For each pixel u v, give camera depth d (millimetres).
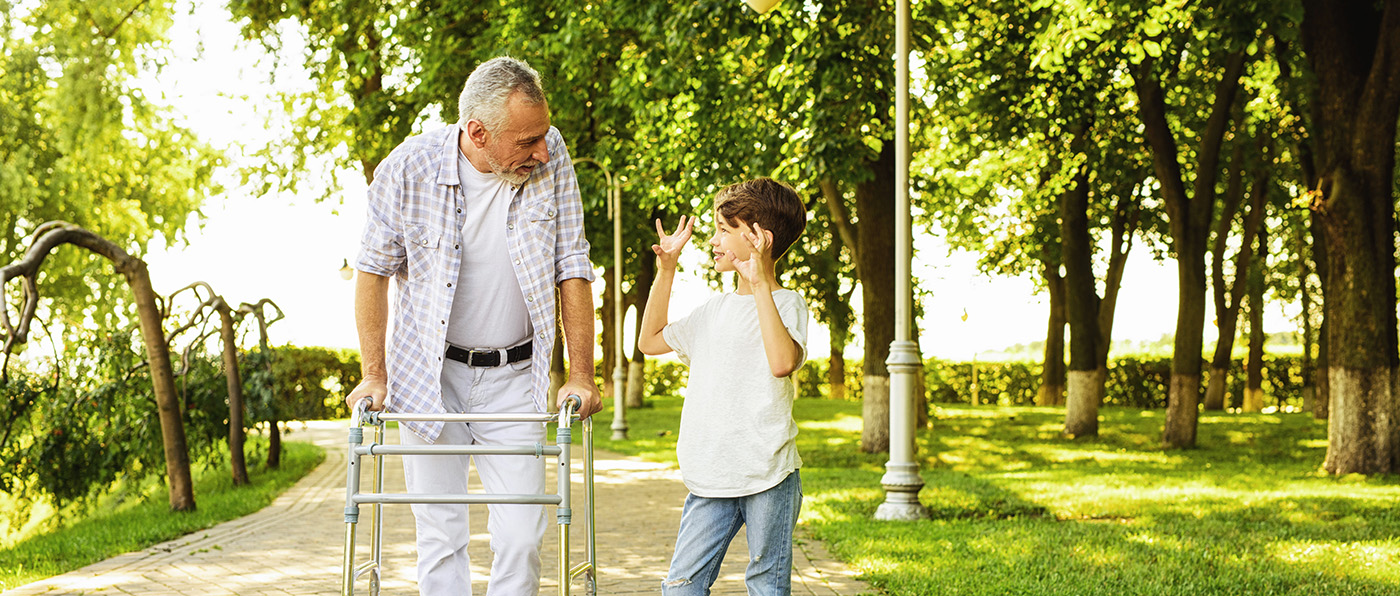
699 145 14898
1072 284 19688
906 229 9203
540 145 3531
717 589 6000
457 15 18375
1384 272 12469
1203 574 6145
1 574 6699
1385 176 12430
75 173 24438
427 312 3672
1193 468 14023
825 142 12703
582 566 3525
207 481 13570
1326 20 12422
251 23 20234
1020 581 5941
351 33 19547
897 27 9172
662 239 3629
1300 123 14625
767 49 13312
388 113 19750
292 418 15398
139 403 11156
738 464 3361
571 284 3787
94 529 8898
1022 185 21859
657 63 14555
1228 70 16328
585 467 3615
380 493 3395
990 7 15398
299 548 7719
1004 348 39438
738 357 3402
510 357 3805
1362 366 12484
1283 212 24859
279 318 14273
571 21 15617
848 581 6176
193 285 12203
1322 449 16828
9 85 23594
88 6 21703
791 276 32562
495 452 3283
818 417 26469
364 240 3682
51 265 24250
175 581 6426
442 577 3820
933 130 19531
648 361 44438
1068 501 10016
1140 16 11719
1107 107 18078
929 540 7582
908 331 9203
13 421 10227
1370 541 7523
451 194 3650
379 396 3553
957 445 18109
